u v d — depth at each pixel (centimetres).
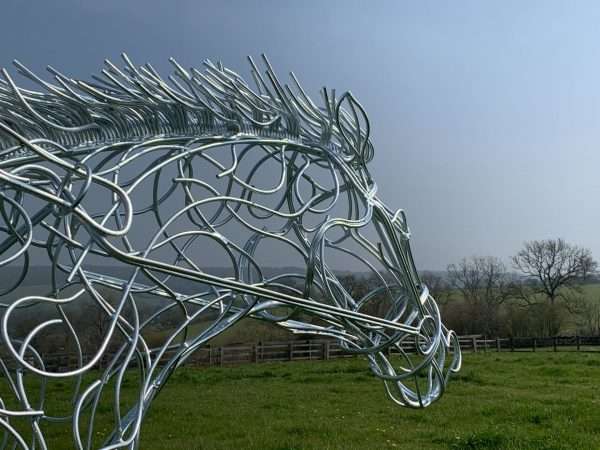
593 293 4409
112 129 454
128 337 439
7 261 362
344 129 588
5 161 402
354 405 1246
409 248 630
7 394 1413
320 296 606
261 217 601
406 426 1027
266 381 1662
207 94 484
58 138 436
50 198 362
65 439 948
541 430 968
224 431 1009
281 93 526
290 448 870
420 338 695
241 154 558
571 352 2606
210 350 2175
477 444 873
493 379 1592
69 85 439
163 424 1075
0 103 408
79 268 412
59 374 366
